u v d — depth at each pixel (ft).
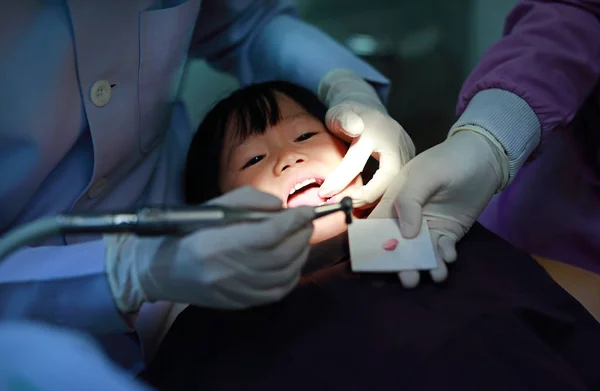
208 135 3.83
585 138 3.70
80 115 2.97
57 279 2.49
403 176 3.10
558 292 3.00
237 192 2.48
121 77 3.07
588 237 3.76
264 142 3.62
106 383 1.61
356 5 7.43
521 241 4.11
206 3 4.07
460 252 3.07
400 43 7.11
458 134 3.22
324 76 4.27
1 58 2.65
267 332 2.74
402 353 2.55
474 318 2.66
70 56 2.80
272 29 4.52
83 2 2.75
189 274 2.35
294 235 2.43
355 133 3.37
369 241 2.82
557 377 2.47
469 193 3.03
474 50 6.94
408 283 2.73
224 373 2.62
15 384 1.66
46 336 1.74
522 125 3.14
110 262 2.49
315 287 2.89
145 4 3.05
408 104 6.74
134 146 3.42
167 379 2.70
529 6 3.58
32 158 2.84
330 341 2.65
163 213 2.04
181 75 3.84
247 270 2.36
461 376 2.45
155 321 3.35
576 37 3.31
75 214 1.95
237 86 5.32
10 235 1.94
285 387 2.52
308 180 3.50
